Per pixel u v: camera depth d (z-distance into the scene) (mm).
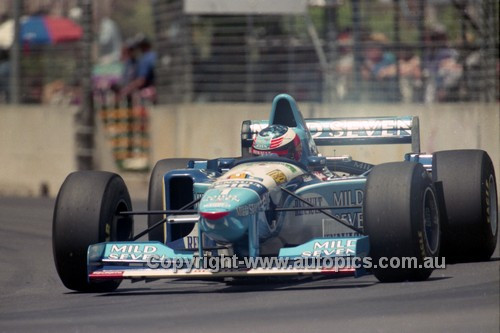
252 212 23062
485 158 28172
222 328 20438
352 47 52594
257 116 50531
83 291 25438
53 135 55156
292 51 54094
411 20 51500
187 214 25719
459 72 50844
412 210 23359
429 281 24531
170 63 56531
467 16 50031
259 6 52281
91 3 56250
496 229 28688
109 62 71938
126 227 26141
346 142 30250
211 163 27047
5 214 44406
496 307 21438
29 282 27938
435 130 46062
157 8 57156
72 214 24438
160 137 54531
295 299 22906
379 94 52250
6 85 62188
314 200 25672
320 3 52625
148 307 22906
